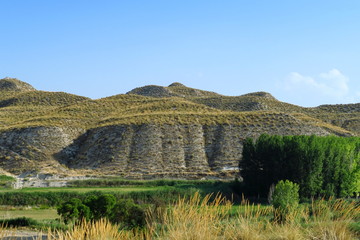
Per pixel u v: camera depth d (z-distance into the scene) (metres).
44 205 53.84
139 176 76.12
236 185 61.16
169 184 68.06
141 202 48.97
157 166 83.12
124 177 75.69
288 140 61.62
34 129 97.25
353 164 60.31
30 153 88.44
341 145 62.66
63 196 54.94
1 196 53.66
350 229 14.24
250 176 61.88
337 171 58.53
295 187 26.62
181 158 87.25
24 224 35.94
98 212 32.25
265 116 108.12
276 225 14.02
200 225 12.70
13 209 51.34
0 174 75.88
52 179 74.19
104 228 12.35
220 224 13.35
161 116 105.69
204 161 86.75
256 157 62.16
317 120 129.50
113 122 105.56
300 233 13.62
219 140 95.19
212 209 13.32
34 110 150.00
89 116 121.62
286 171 58.12
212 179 76.00
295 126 104.19
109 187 65.56
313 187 56.31
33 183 69.44
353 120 148.38
